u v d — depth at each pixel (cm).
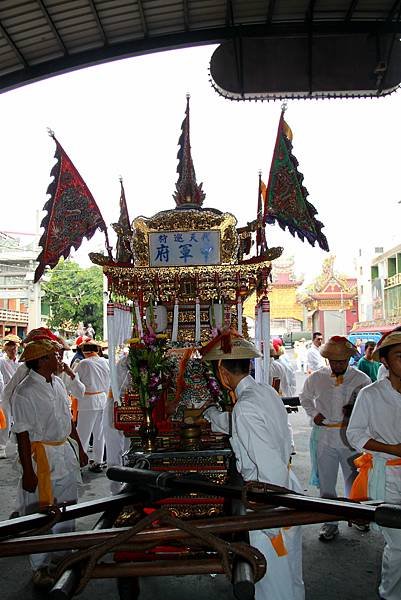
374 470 340
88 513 260
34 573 402
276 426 296
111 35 727
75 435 462
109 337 433
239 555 212
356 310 4319
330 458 501
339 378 501
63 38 711
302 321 4731
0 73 740
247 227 477
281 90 723
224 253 454
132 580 342
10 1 617
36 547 225
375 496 336
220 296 469
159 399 418
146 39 740
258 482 263
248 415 288
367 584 397
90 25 696
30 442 398
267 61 722
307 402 515
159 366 393
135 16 696
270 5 698
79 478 436
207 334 479
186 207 474
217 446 398
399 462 334
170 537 228
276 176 454
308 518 244
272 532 291
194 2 689
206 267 445
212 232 453
